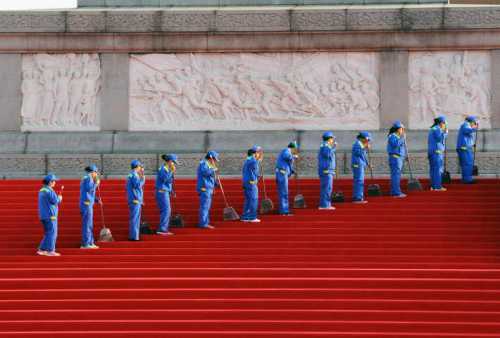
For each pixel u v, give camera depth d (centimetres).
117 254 3262
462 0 5947
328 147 3684
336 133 4550
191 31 4612
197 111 4631
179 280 2875
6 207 3822
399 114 4550
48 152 4594
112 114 4644
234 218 3650
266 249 3244
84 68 4662
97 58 4662
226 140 4569
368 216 3522
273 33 4588
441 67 4547
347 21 4559
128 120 4641
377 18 4556
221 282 2869
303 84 4591
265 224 3512
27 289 2848
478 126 4519
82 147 4603
